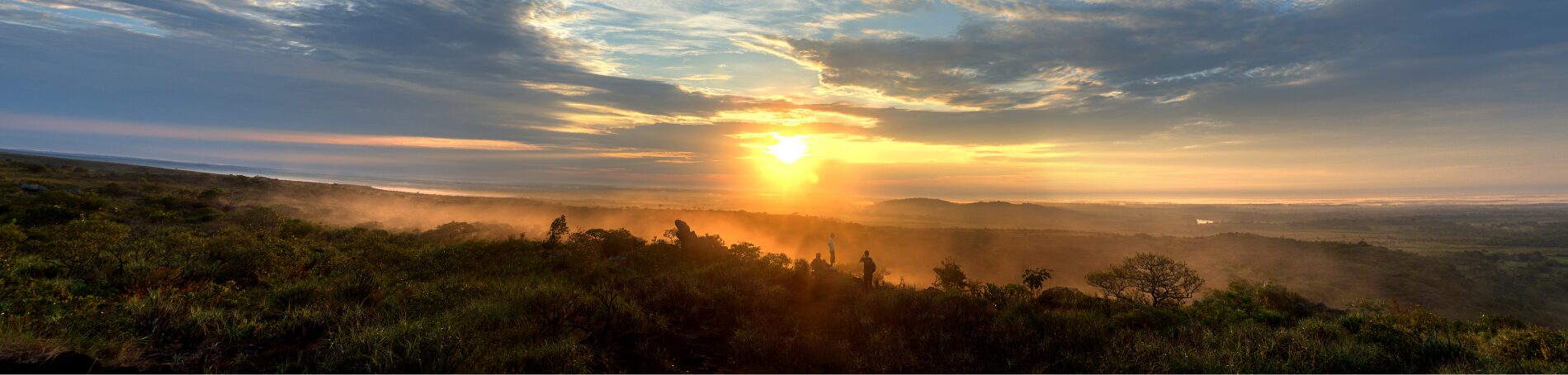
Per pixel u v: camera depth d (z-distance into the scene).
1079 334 9.97
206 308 7.66
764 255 20.19
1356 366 8.69
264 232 19.95
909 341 9.86
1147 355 8.89
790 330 10.14
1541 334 9.91
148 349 6.09
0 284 7.76
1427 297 51.97
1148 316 12.02
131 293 9.30
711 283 13.79
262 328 7.09
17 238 12.69
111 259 10.91
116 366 5.47
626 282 14.22
